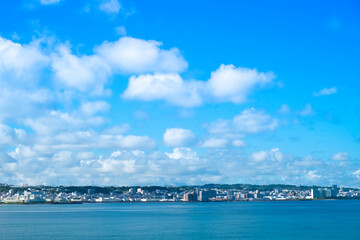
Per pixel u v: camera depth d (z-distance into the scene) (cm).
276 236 17175
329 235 17475
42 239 16400
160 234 17950
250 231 19125
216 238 16588
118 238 16662
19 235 17712
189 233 18362
